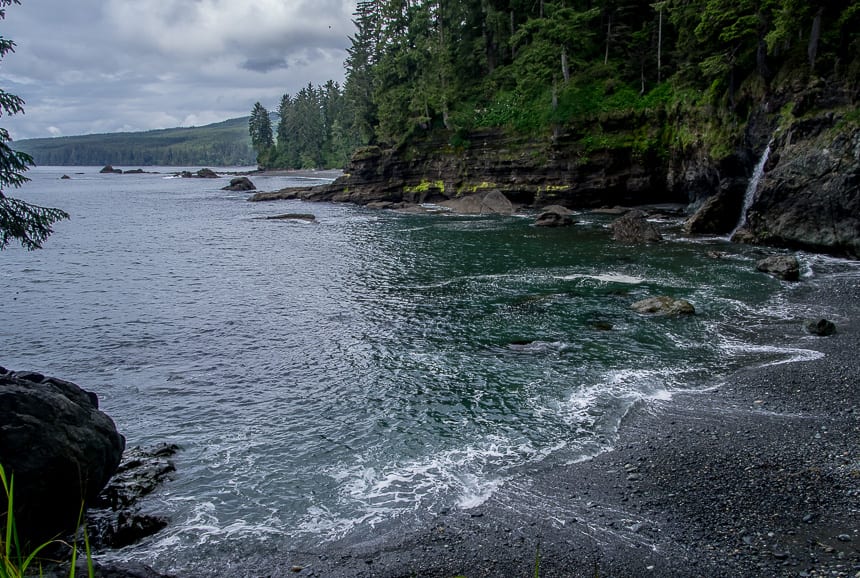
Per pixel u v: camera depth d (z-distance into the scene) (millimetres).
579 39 60656
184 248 42406
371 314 24344
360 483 11852
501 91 70875
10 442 9359
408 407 15383
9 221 13328
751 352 18484
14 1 11867
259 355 19734
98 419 11320
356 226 52938
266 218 59469
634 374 17062
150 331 22438
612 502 10867
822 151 31891
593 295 25984
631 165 56188
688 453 12477
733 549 9250
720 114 44531
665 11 58844
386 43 77812
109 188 117625
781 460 11906
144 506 11086
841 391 15047
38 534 9703
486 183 64500
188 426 14570
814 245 32656
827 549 9023
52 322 23578
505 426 14164
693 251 35094
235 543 9984
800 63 37281
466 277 30703
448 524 10391
